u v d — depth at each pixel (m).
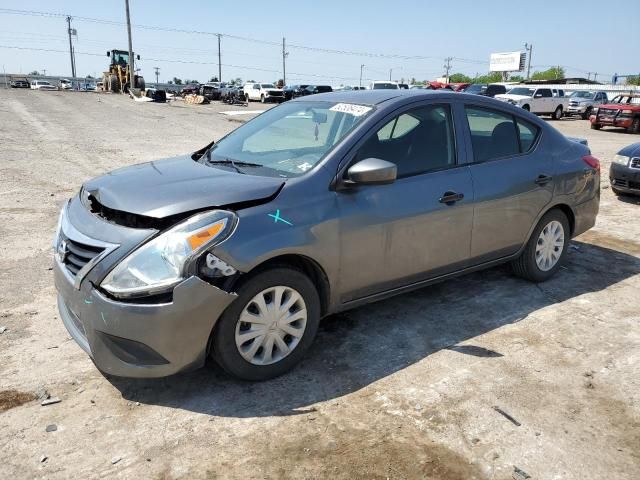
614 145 17.22
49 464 2.54
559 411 3.03
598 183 5.20
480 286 4.84
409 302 4.46
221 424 2.86
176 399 3.07
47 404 2.98
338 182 3.37
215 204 2.96
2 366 3.34
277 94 43.28
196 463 2.58
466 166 4.10
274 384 3.23
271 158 3.68
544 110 29.69
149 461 2.58
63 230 3.24
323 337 3.83
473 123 4.24
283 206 3.13
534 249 4.75
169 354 2.84
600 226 7.10
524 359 3.59
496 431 2.84
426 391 3.19
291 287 3.19
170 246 2.79
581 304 4.50
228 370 3.10
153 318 2.76
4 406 2.96
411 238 3.73
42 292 4.47
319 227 3.22
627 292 4.80
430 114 3.98
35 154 11.63
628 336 3.95
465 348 3.72
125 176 3.50
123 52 45.94
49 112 22.44
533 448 2.72
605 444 2.76
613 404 3.11
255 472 2.53
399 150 3.74
